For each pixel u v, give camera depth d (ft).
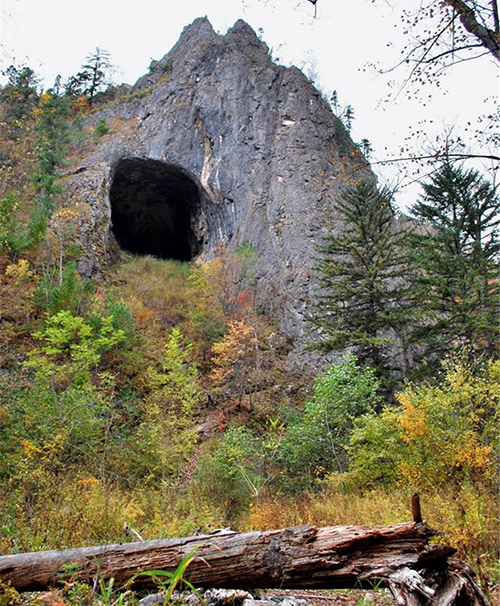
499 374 27.61
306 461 41.70
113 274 88.84
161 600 7.52
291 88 110.93
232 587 7.12
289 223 87.71
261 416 57.62
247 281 82.99
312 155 97.91
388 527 6.67
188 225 123.65
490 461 22.90
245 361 65.10
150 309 76.38
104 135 121.90
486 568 10.53
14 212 76.89
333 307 51.24
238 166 104.32
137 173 114.32
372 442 33.32
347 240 51.24
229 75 116.26
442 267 51.13
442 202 52.80
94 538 12.30
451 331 47.73
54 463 29.94
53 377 41.45
